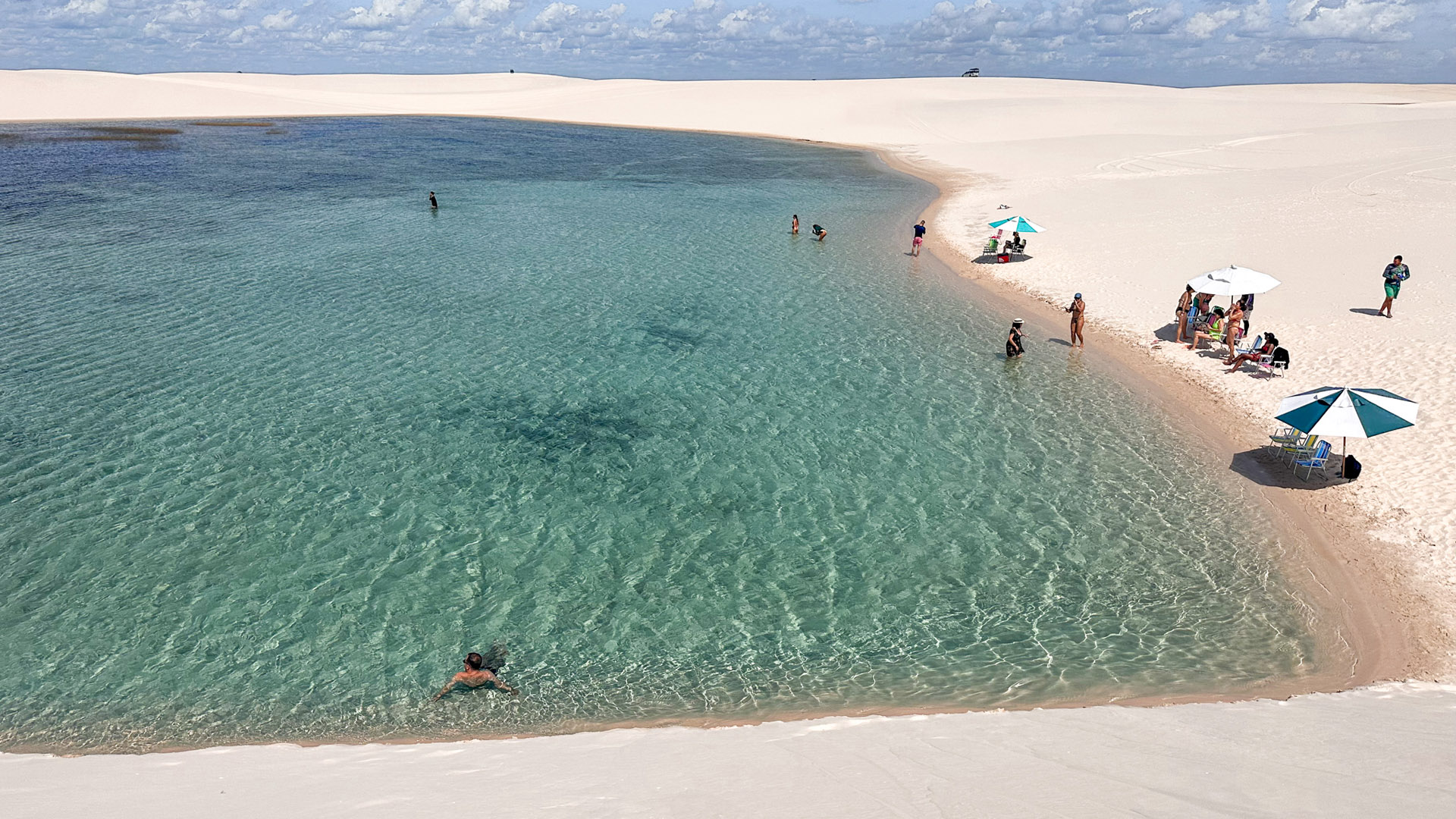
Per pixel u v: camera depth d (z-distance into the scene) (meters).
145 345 25.62
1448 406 19.03
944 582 14.77
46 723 11.62
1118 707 10.37
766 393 22.81
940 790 7.32
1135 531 16.16
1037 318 28.67
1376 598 13.71
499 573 15.13
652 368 24.53
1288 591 14.14
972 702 11.66
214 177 59.00
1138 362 24.39
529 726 11.51
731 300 31.12
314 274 33.91
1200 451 19.16
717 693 12.14
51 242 38.56
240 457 19.06
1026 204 46.59
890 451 19.50
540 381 23.52
